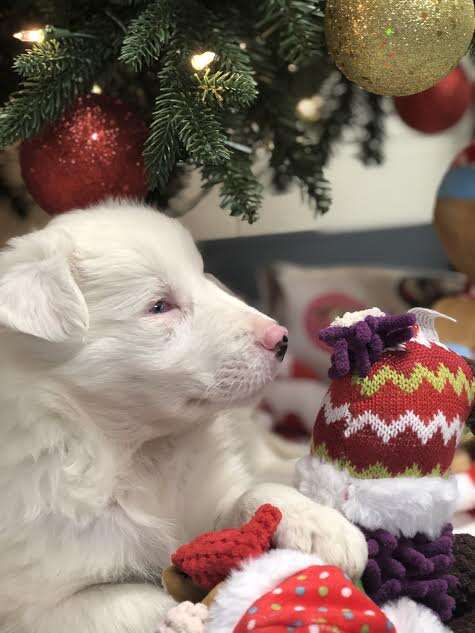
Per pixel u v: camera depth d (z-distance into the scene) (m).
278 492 0.33
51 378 0.36
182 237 0.39
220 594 0.27
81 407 0.37
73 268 0.36
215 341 0.36
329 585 0.25
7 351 0.36
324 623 0.24
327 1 0.37
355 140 0.60
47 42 0.39
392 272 0.70
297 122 0.50
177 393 0.37
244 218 0.40
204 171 0.41
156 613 0.33
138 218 0.39
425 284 0.67
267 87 0.46
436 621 0.30
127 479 0.38
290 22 0.39
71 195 0.42
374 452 0.30
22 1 0.46
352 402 0.30
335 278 0.69
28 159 0.42
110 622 0.33
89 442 0.36
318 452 0.32
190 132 0.37
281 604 0.25
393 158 0.92
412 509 0.30
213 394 0.36
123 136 0.41
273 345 0.36
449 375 0.31
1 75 0.48
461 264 0.57
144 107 0.47
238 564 0.28
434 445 0.30
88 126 0.41
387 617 0.26
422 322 0.33
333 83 0.54
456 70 0.57
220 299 0.38
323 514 0.31
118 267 0.36
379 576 0.30
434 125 0.58
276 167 0.48
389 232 0.87
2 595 0.35
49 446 0.35
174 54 0.38
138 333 0.36
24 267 0.35
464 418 0.31
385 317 0.31
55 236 0.37
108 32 0.41
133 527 0.37
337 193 0.91
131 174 0.42
